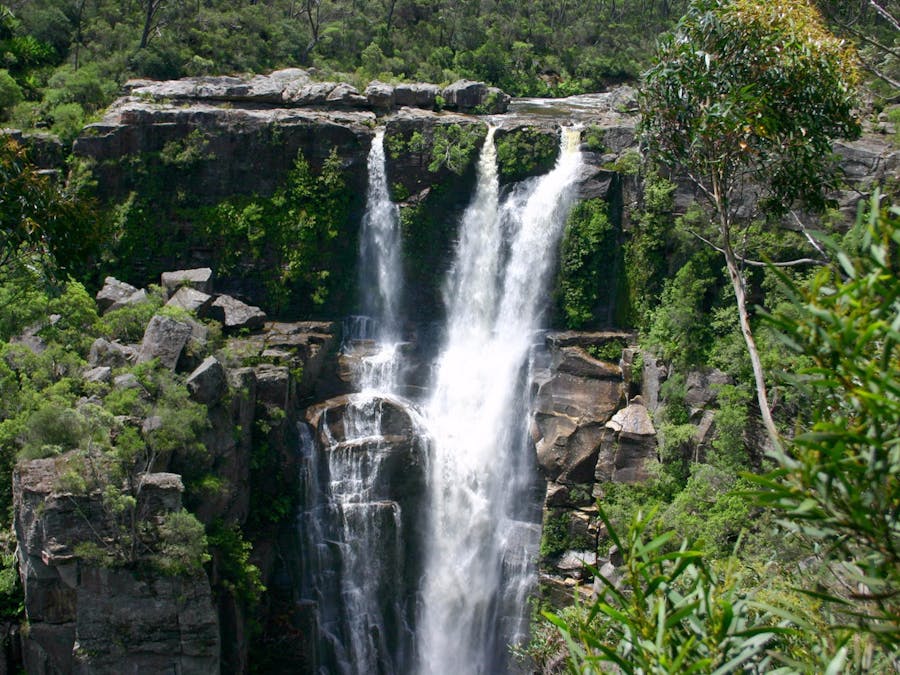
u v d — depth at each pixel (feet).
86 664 96.63
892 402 24.84
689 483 118.73
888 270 26.71
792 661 30.04
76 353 113.50
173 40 194.59
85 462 95.45
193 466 107.65
